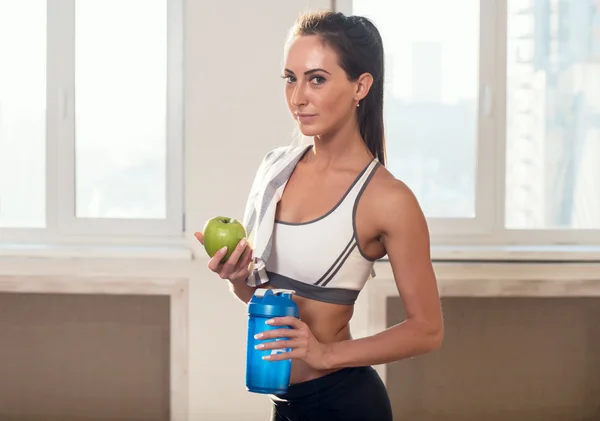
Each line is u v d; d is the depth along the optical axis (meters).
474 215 3.38
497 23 3.33
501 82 3.33
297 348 1.38
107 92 3.38
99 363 3.32
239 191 3.24
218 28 3.20
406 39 3.35
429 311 1.51
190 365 3.25
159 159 3.41
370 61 1.54
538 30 3.35
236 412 3.26
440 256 3.19
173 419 3.27
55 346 3.32
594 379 3.33
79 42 3.37
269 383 1.40
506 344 3.31
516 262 3.21
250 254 1.54
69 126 3.37
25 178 3.41
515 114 3.37
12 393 3.34
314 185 1.58
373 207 1.51
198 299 3.24
